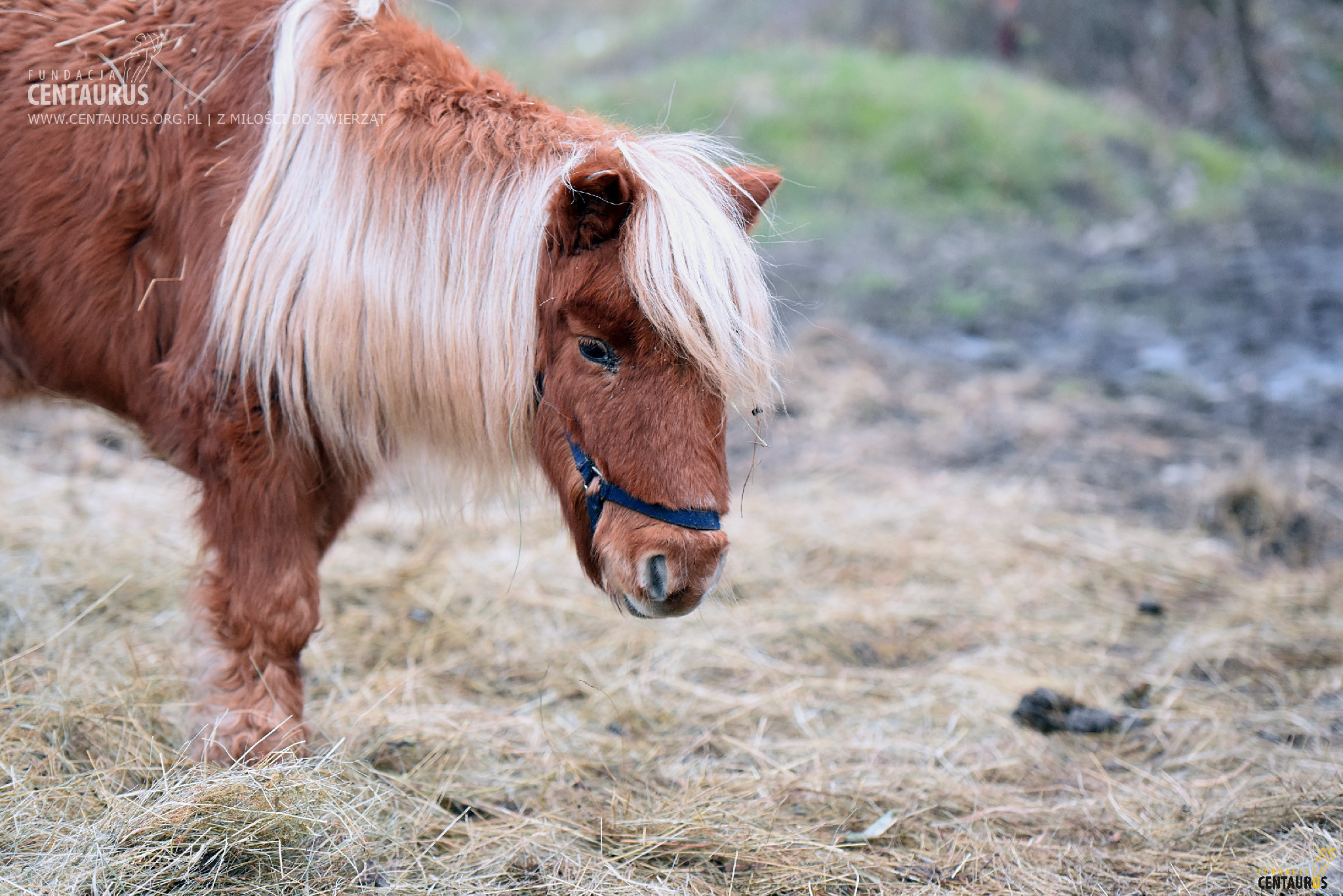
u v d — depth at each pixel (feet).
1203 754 9.64
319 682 10.17
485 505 8.86
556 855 7.68
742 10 50.57
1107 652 11.79
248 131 7.58
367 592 12.19
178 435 7.82
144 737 8.21
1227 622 12.38
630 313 6.75
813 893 7.53
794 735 10.00
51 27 7.82
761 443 7.38
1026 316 25.32
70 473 14.48
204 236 7.55
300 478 7.85
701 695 10.63
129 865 6.64
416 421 7.90
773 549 13.98
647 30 51.21
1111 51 48.24
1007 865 7.98
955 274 28.32
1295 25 50.39
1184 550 14.32
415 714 9.56
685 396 6.79
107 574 11.48
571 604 12.30
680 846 7.93
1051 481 16.58
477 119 7.65
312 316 7.38
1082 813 8.70
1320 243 31.17
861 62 40.70
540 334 7.36
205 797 7.00
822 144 35.24
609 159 6.93
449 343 7.45
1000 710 10.50
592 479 7.12
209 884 6.82
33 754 7.89
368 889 7.01
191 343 7.55
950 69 41.42
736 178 7.64
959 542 14.34
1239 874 7.75
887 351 22.50
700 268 6.64
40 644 8.89
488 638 11.43
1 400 8.86
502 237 7.34
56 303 7.92
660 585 6.86
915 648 11.86
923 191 34.32
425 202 7.48
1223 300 25.93
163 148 7.64
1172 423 18.80
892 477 16.63
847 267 28.40
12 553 11.64
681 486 6.79
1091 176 36.22
